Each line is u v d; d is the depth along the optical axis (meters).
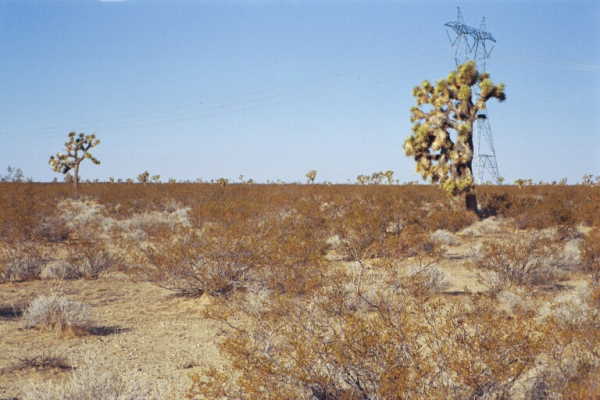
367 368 4.19
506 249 11.82
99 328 8.39
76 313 8.36
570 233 18.77
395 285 6.83
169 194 37.22
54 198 35.75
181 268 10.45
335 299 5.58
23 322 8.62
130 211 29.14
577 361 4.54
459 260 15.23
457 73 27.16
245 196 33.59
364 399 4.22
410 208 21.00
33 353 6.97
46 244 16.58
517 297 8.85
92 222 21.83
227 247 10.17
